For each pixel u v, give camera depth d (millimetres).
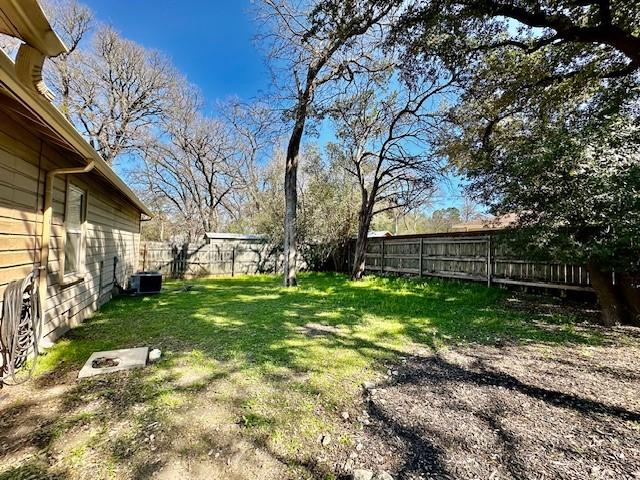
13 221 2836
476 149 7172
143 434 1895
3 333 2352
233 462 1674
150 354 3180
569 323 4480
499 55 5832
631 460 1652
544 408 2207
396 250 11188
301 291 7703
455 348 3496
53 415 2094
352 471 1603
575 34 4336
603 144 3924
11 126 2777
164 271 11133
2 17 1725
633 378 2678
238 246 12406
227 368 2885
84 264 4840
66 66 12859
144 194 18109
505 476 1562
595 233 4133
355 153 10453
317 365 2977
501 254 7609
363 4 4895
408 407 2238
